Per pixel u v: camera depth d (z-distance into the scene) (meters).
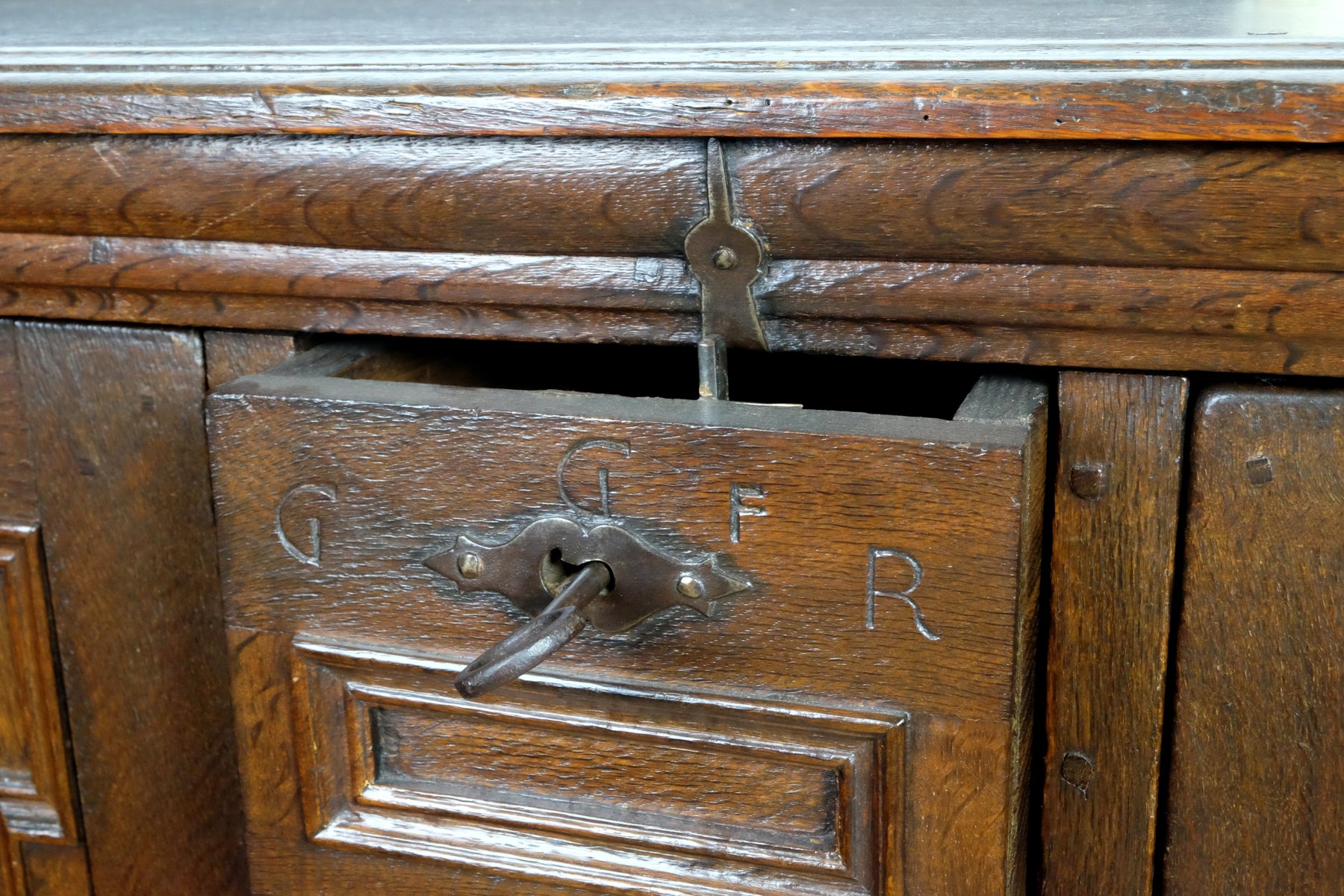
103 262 0.74
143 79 0.70
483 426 0.63
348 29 0.86
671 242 0.66
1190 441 0.64
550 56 0.70
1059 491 0.66
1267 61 0.58
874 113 0.60
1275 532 0.63
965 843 0.62
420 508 0.65
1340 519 0.62
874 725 0.62
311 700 0.70
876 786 0.63
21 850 0.87
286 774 0.72
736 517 0.61
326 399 0.65
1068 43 0.67
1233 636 0.64
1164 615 0.66
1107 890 0.70
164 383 0.77
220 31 0.87
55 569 0.82
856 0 0.91
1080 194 0.60
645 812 0.68
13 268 0.76
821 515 0.60
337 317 0.73
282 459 0.66
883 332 0.66
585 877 0.69
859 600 0.61
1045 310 0.63
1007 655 0.59
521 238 0.68
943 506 0.58
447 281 0.70
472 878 0.71
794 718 0.63
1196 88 0.56
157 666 0.82
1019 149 0.60
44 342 0.78
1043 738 0.69
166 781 0.84
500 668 0.55
